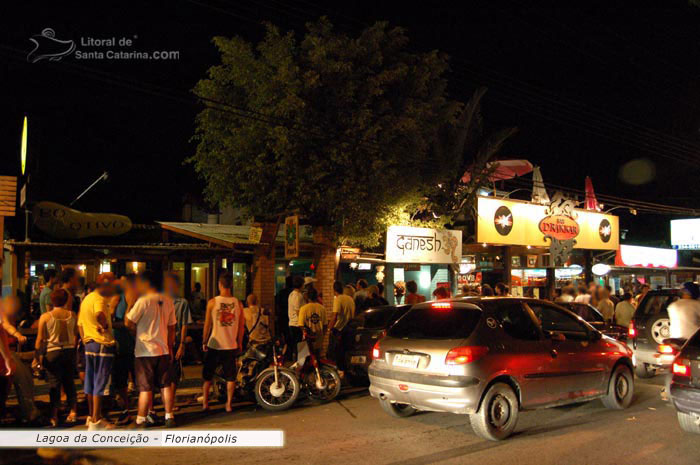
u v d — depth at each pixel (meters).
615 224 22.78
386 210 14.27
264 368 8.79
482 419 6.70
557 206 20.38
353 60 13.42
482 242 17.84
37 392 9.33
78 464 5.99
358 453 6.32
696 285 9.41
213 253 14.77
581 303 13.02
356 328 10.57
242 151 13.06
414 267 18.62
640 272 26.58
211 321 8.41
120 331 7.94
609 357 8.30
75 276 8.42
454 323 7.21
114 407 8.59
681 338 8.54
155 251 14.12
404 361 7.23
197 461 6.07
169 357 7.46
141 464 5.98
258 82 13.09
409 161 14.33
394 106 14.09
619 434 7.06
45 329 7.45
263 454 6.31
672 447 6.48
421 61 14.29
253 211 13.76
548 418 7.95
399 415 7.99
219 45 13.46
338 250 14.29
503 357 7.00
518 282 21.84
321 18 13.35
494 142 17.64
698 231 29.30
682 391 6.61
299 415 8.21
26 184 13.04
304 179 12.95
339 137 12.96
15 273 12.54
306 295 10.12
